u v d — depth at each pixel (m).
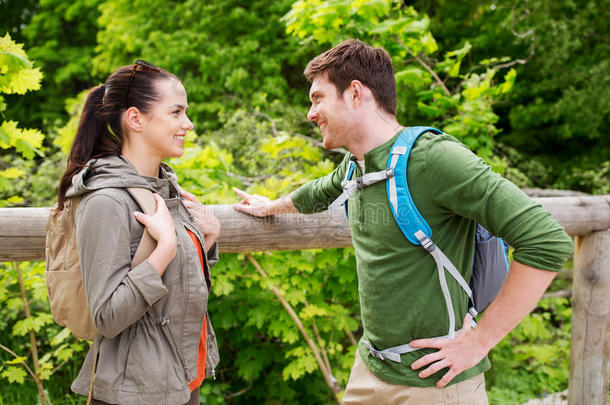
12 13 9.66
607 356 2.31
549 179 7.04
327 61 1.27
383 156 1.25
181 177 2.37
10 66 1.93
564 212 2.10
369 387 1.39
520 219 1.08
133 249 1.13
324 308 2.61
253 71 6.66
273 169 3.35
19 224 1.52
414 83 3.07
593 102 6.80
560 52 6.71
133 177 1.15
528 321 3.47
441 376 1.28
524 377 3.52
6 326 3.17
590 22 6.99
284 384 3.06
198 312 1.21
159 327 1.17
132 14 7.32
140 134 1.20
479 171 1.12
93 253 1.06
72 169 1.16
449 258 1.24
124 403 1.12
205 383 2.90
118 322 1.05
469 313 1.33
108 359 1.15
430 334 1.27
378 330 1.32
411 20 2.87
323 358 2.77
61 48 8.76
